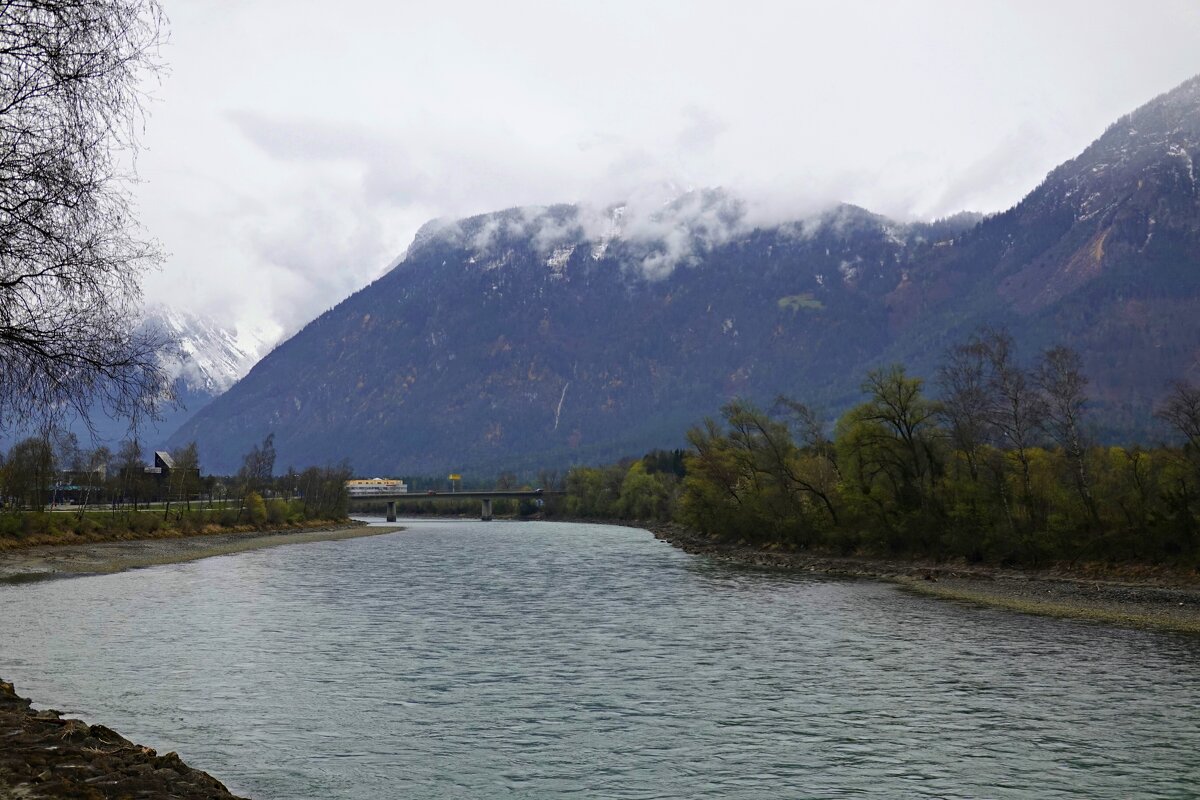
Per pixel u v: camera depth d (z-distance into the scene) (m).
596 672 39.44
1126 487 84.69
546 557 115.31
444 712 32.34
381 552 126.94
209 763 26.16
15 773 17.31
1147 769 26.19
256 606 62.41
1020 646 46.12
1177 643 47.00
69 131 17.27
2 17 16.61
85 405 18.31
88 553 111.69
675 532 172.62
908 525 95.31
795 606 63.12
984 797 24.02
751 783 25.11
